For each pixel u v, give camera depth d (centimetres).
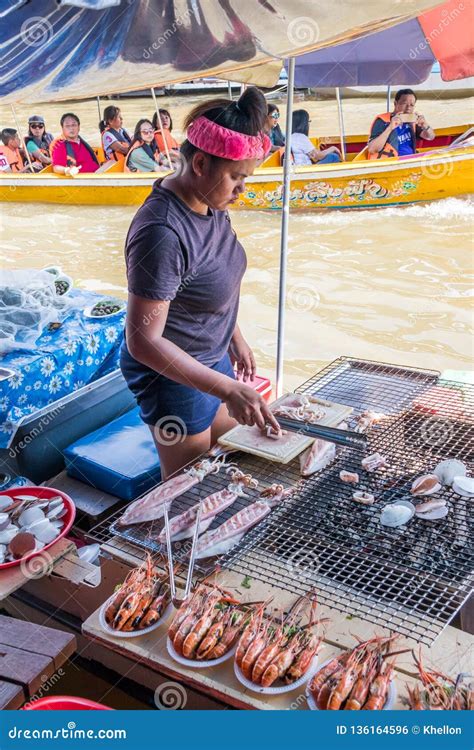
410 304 668
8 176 1064
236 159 233
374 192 940
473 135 973
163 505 249
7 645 215
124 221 993
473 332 607
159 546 232
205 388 247
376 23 254
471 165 924
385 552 221
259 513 239
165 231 239
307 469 262
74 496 319
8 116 1920
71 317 399
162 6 232
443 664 190
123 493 312
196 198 247
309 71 860
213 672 193
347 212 962
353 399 319
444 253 795
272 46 254
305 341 601
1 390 327
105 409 381
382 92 1662
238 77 445
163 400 276
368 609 207
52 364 354
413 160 913
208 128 230
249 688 184
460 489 243
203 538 227
